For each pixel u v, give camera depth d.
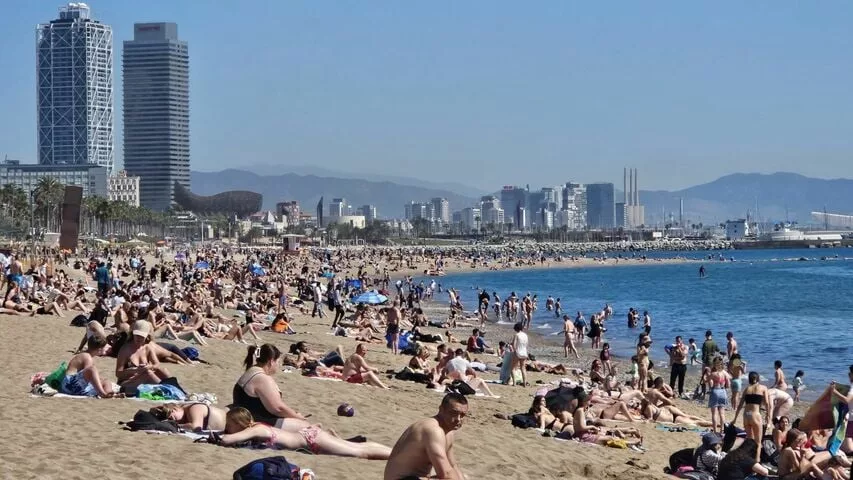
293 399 21.00
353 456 15.13
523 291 123.06
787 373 42.62
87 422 16.05
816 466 18.02
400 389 26.06
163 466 13.23
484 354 43.34
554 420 21.75
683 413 26.80
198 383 21.75
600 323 56.66
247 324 38.22
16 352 25.77
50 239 151.50
